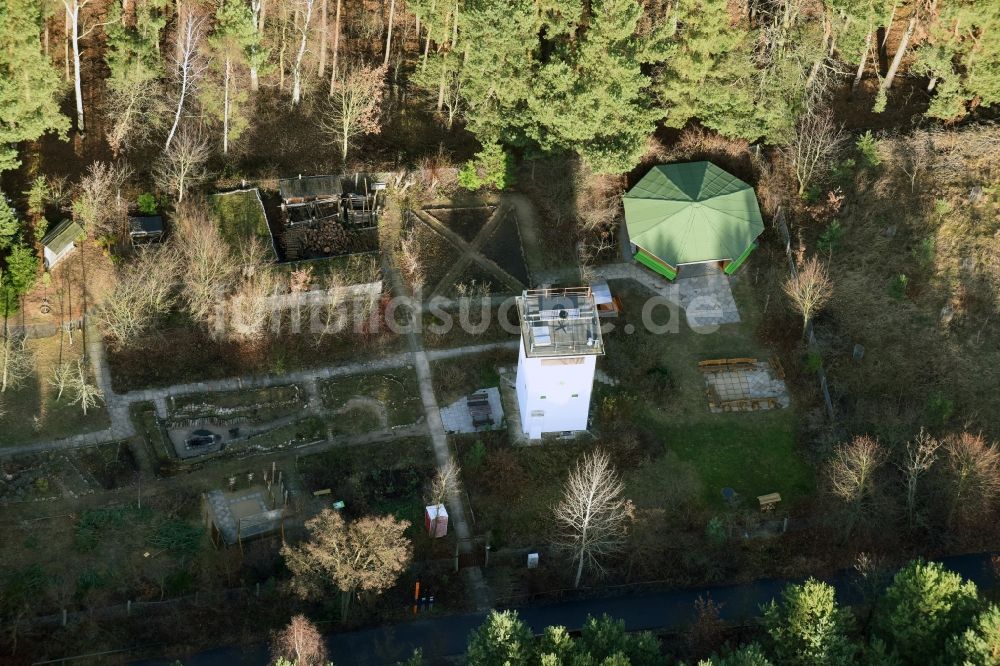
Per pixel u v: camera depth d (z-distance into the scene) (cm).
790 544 10200
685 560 10044
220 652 9362
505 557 10050
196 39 11112
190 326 10756
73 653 9238
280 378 10769
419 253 11575
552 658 8331
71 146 11425
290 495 10106
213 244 10762
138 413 10375
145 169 11431
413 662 8631
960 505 10144
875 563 9925
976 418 10700
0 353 10238
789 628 8806
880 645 8744
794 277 11431
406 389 10862
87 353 10550
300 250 11306
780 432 10788
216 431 10419
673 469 10544
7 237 10612
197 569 9662
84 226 10931
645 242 11488
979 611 8750
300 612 9538
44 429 10162
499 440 10606
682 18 11619
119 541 9694
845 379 10994
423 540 10025
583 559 9869
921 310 11250
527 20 11194
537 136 11606
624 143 11456
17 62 10412
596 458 9781
